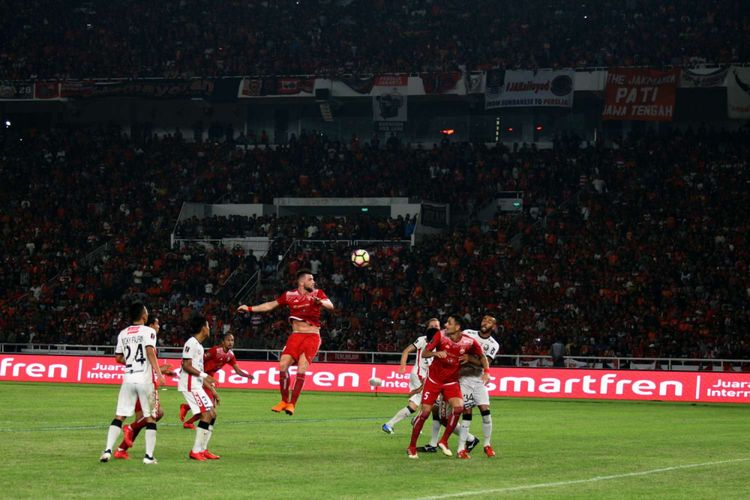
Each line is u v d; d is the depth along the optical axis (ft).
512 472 50.60
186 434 69.92
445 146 212.64
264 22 233.35
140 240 192.03
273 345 154.20
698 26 208.23
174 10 237.45
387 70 213.46
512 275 167.73
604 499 41.52
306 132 228.63
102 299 176.04
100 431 69.82
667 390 119.85
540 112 218.59
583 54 206.59
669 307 153.99
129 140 223.92
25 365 139.23
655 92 195.93
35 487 42.60
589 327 149.48
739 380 118.01
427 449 60.85
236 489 43.04
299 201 203.10
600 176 195.72
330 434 72.02
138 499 39.73
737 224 173.47
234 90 215.10
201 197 206.80
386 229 188.75
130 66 223.30
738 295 154.51
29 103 231.71
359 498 40.83
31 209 201.46
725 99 209.77
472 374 59.26
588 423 86.53
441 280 170.09
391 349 150.82
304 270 60.18
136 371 51.85
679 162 194.70
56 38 230.68
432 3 233.55
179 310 169.68
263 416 88.48
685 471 51.72
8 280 183.42
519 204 196.54
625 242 171.83
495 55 214.07
